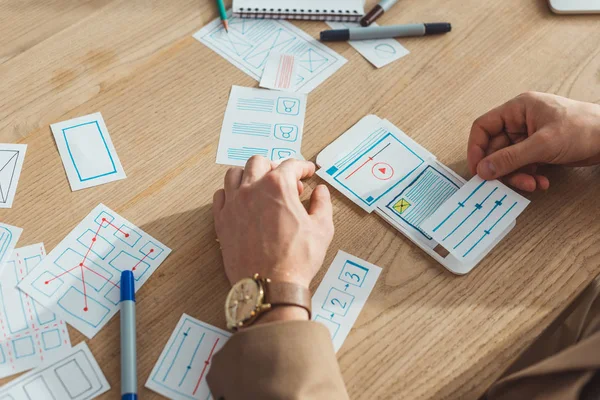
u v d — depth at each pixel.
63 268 0.78
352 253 0.81
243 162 0.89
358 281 0.79
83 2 1.02
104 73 0.95
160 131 0.90
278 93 0.96
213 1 1.06
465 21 1.08
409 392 0.71
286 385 0.63
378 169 0.89
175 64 0.98
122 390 0.69
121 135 0.90
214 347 0.73
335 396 0.65
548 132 0.84
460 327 0.76
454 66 1.02
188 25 1.02
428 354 0.74
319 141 0.92
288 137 0.92
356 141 0.92
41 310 0.74
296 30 1.05
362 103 0.96
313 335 0.67
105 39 0.99
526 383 0.70
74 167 0.86
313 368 0.65
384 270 0.80
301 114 0.94
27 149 0.87
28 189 0.84
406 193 0.87
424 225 0.83
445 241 0.81
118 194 0.84
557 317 0.77
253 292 0.70
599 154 0.88
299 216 0.77
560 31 1.08
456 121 0.95
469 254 0.80
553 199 0.88
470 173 0.90
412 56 1.03
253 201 0.77
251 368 0.65
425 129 0.94
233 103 0.94
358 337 0.75
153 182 0.86
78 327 0.73
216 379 0.67
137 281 0.77
